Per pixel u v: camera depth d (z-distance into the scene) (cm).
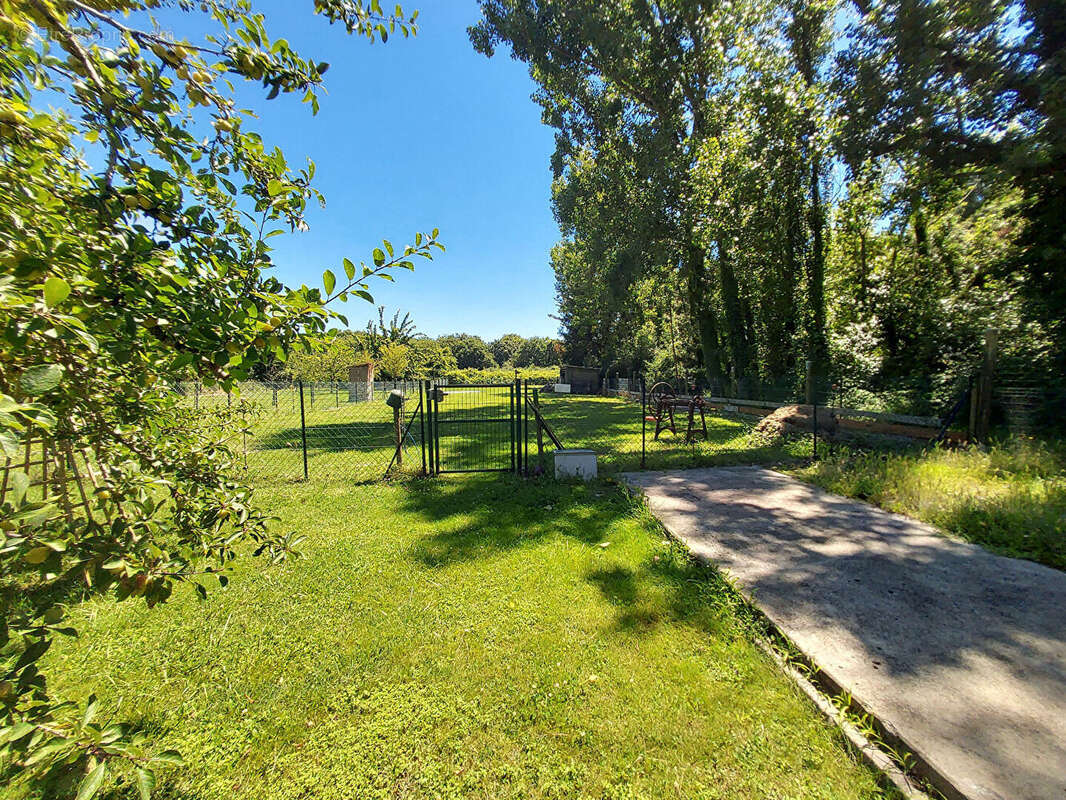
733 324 1534
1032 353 712
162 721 207
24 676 99
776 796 166
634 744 189
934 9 682
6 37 107
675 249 1498
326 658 250
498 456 838
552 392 3575
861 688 209
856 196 1134
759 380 1432
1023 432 620
